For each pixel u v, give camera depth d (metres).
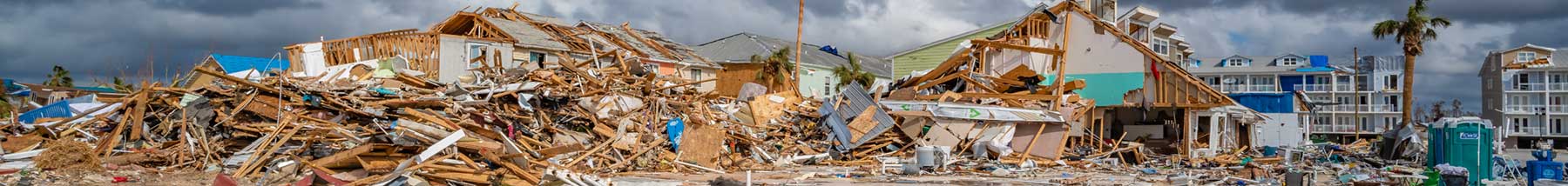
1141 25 44.84
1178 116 32.84
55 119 21.97
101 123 21.30
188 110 19.95
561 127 22.19
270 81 21.12
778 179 19.36
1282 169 23.58
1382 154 30.89
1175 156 27.11
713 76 42.53
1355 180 19.44
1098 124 33.25
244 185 16.34
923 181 19.16
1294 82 80.62
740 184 17.45
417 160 15.52
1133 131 33.09
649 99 24.41
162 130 19.92
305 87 20.75
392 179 15.22
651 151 21.23
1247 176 21.39
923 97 28.97
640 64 27.23
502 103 22.25
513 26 36.53
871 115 26.77
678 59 40.62
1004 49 33.78
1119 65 33.44
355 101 20.52
